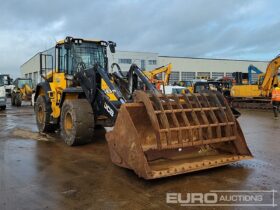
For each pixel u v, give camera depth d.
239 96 23.53
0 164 6.29
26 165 6.22
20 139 9.08
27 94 25.47
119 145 5.30
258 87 22.14
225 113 5.91
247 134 9.91
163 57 52.28
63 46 9.27
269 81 21.22
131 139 5.03
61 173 5.67
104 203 4.32
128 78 7.25
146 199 4.45
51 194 4.65
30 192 4.73
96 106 7.76
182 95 5.69
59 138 9.17
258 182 5.10
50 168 6.00
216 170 5.75
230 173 5.57
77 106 7.75
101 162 6.43
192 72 54.50
